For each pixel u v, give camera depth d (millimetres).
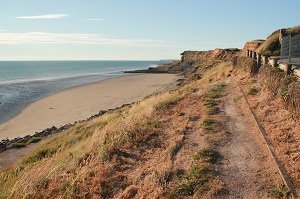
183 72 100375
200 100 17969
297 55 21266
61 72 147000
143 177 8984
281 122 11281
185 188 7883
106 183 8969
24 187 10227
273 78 14570
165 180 8453
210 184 7914
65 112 38125
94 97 48844
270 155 8938
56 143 20609
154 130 12711
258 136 10695
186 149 10453
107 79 85375
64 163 11695
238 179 8039
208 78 33719
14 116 37375
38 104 44594
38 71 158625
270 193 7207
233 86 21547
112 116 22828
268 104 13617
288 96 11711
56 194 9211
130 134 12156
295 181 7402
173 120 14148
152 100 22969
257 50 36281
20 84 78562
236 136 11070
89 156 11172
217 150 9961
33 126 32031
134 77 89625
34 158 18281
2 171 16828
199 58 118875
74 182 9258
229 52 93500
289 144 9328
